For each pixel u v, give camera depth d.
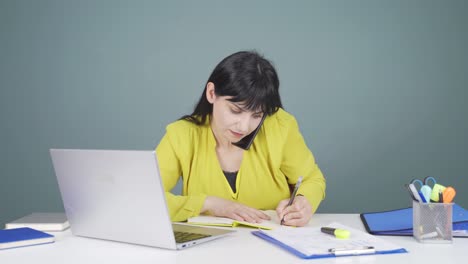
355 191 3.23
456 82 3.17
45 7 3.27
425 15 3.17
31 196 3.29
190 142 1.77
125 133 3.28
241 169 1.80
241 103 1.51
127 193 1.15
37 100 3.28
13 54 3.27
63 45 3.27
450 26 3.16
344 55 3.21
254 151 1.79
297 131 1.84
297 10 3.22
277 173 1.80
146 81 3.27
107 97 3.27
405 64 3.19
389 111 3.20
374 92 3.20
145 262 1.06
